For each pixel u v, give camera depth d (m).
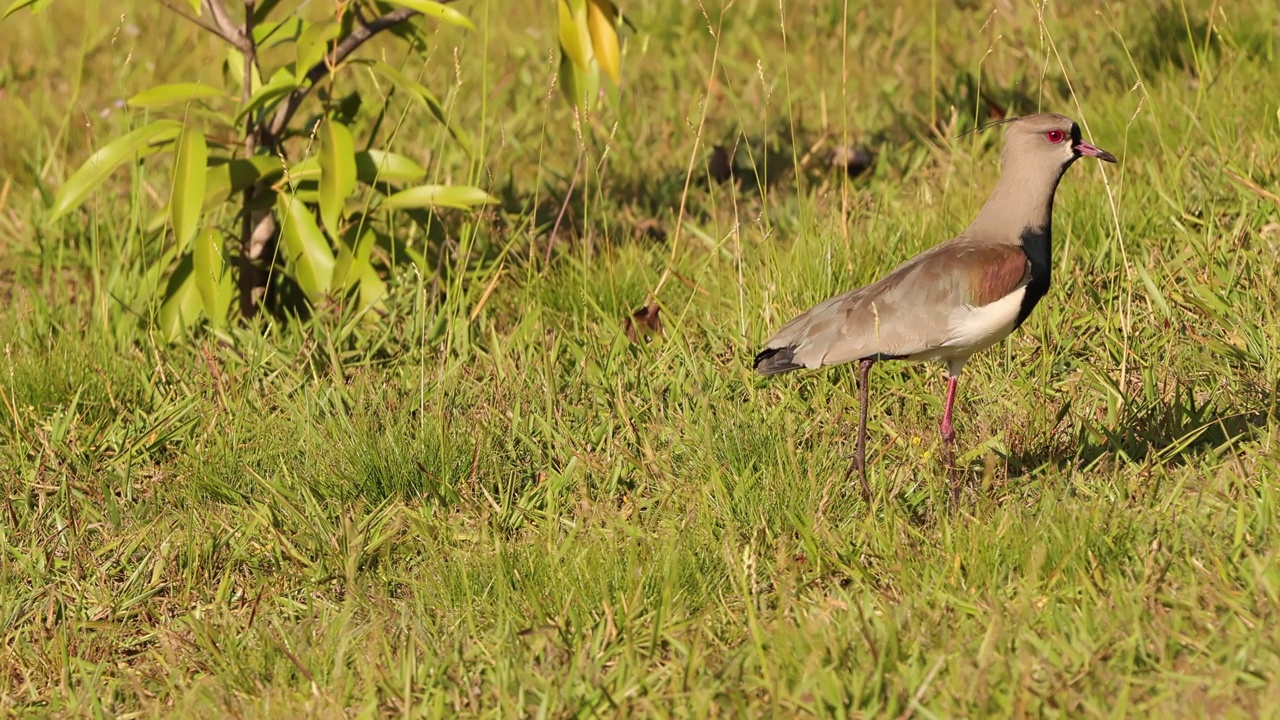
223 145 12.33
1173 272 11.62
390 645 8.55
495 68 17.78
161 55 18.97
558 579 8.75
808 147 15.27
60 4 21.20
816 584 8.63
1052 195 9.44
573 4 11.81
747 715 7.35
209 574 9.59
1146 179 12.98
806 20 18.14
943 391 10.88
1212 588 7.89
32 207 14.80
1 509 10.29
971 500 9.45
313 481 10.23
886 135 15.27
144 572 9.66
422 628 8.62
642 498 9.86
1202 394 10.48
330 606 9.14
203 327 12.39
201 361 11.92
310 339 12.00
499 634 8.39
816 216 13.38
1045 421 10.19
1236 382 10.33
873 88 16.39
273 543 9.70
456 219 14.10
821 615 8.09
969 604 8.04
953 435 10.12
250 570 9.64
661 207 14.34
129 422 11.30
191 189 11.20
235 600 9.36
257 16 12.08
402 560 9.59
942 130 14.98
